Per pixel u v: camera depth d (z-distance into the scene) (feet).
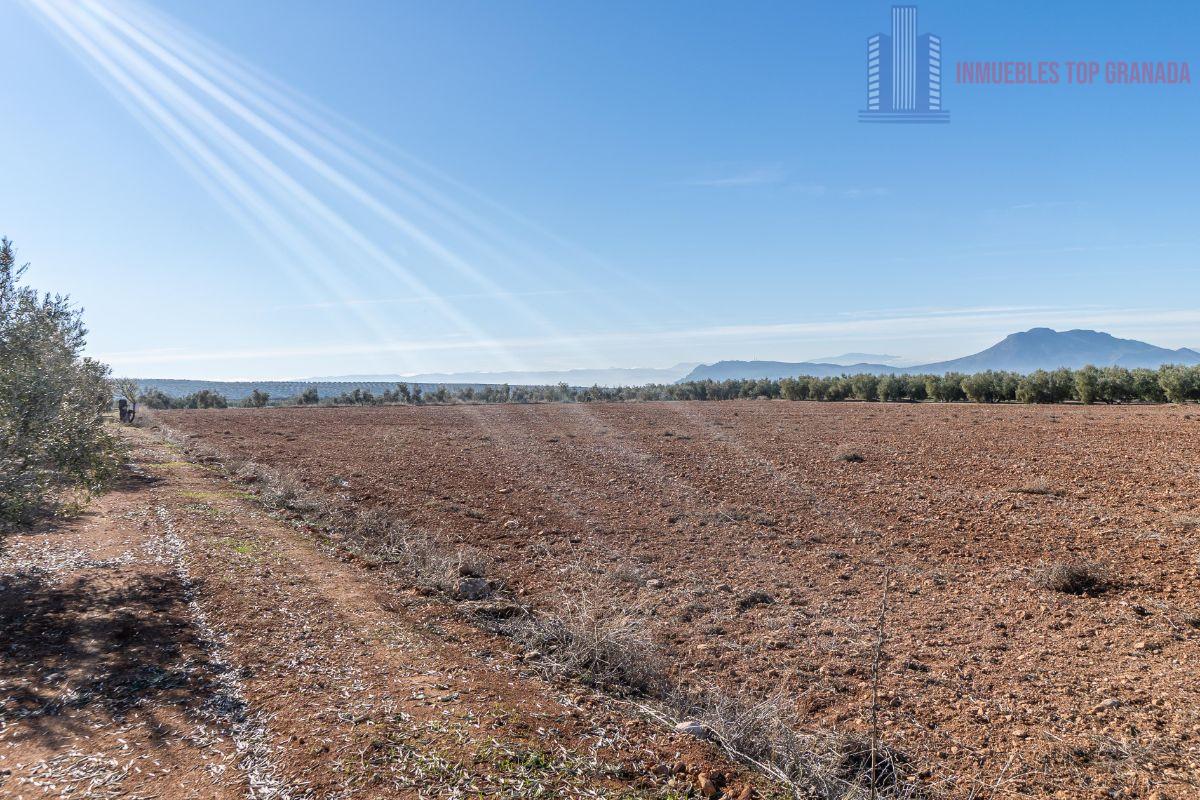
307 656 18.26
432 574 26.71
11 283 24.82
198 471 48.88
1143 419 81.05
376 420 105.91
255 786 12.19
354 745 13.55
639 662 19.06
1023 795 13.51
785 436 77.41
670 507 41.63
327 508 38.58
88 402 28.96
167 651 18.21
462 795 11.96
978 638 21.77
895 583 27.50
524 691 16.83
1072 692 17.95
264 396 167.12
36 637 18.86
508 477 51.98
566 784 12.45
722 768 13.52
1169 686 18.08
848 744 15.01
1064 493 42.19
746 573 29.04
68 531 30.25
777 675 19.49
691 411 121.90
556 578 28.37
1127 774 14.16
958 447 63.77
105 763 12.91
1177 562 28.25
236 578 24.62
